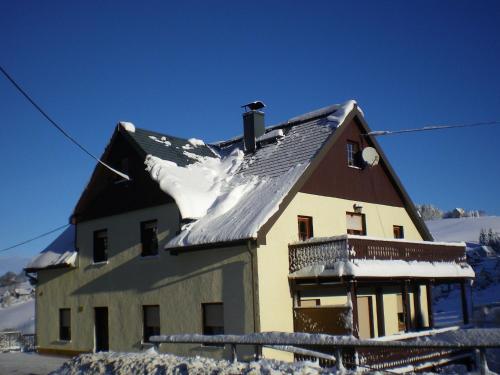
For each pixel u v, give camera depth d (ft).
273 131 71.61
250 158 70.74
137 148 68.28
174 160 69.97
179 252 58.95
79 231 76.28
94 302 71.20
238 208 58.18
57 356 74.84
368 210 68.69
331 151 64.90
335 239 51.93
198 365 35.06
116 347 66.44
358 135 69.41
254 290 51.57
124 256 67.87
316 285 53.16
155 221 65.26
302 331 53.06
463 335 30.73
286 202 55.36
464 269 67.21
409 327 57.77
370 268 51.52
